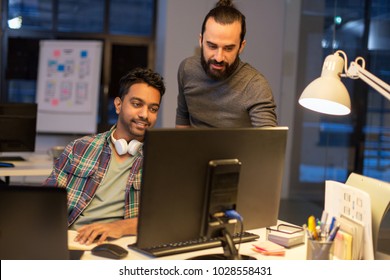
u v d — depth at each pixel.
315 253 1.68
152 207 1.51
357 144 5.30
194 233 1.61
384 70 4.73
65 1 7.67
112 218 2.16
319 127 6.12
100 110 7.79
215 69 2.18
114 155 2.20
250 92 2.27
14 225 1.46
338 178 5.70
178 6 6.98
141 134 2.15
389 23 4.63
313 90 1.92
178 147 1.51
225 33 2.10
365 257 1.78
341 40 5.60
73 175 2.19
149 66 7.82
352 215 1.84
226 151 1.60
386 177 4.81
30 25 7.63
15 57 7.60
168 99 7.04
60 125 7.18
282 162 1.79
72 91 7.17
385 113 4.80
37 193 1.46
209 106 2.36
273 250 1.87
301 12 6.56
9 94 7.65
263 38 6.99
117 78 7.80
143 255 1.78
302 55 6.57
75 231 2.09
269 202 1.78
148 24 7.83
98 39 7.72
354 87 5.35
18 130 4.02
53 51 7.26
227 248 1.63
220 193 1.60
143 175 1.48
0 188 1.46
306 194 6.42
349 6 5.44
